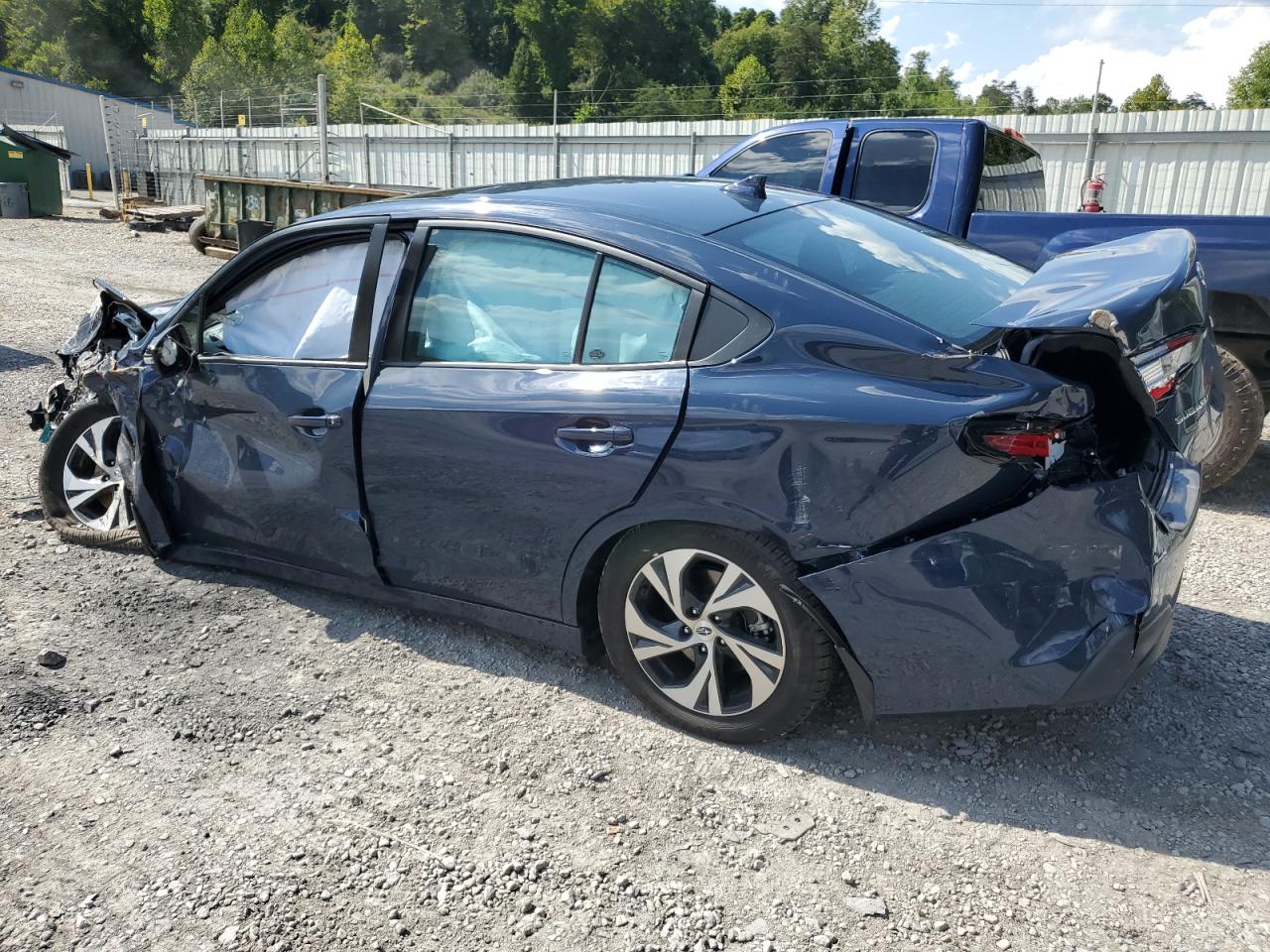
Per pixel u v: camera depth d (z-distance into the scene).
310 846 2.53
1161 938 2.20
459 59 156.25
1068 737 2.95
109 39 108.31
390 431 3.20
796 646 2.69
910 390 2.47
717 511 2.66
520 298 3.05
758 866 2.45
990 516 2.42
